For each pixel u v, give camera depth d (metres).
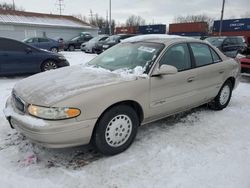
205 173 3.09
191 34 38.12
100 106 3.17
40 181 2.92
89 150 3.59
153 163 3.29
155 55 3.94
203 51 4.75
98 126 3.24
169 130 4.25
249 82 8.47
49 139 2.95
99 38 21.47
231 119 4.82
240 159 3.41
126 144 3.55
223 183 2.91
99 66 4.26
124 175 3.04
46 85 3.42
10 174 3.04
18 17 30.83
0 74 8.34
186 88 4.25
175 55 4.16
